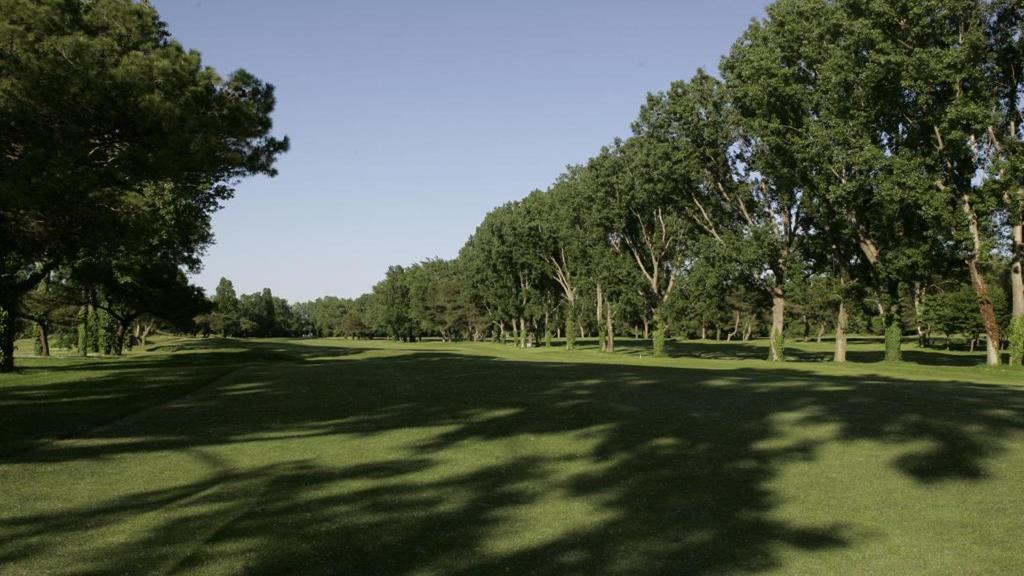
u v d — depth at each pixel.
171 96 15.91
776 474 8.61
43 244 18.23
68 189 14.80
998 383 21.09
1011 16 33.59
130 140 16.47
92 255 20.80
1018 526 6.77
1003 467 8.59
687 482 8.34
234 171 19.75
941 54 32.41
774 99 40.69
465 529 6.73
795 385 16.55
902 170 34.72
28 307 49.81
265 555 5.97
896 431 10.35
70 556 5.90
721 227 51.06
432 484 8.35
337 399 15.48
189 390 17.72
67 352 69.25
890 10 33.84
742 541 6.44
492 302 94.81
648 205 58.75
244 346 66.19
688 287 63.12
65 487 8.13
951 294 72.12
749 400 13.64
